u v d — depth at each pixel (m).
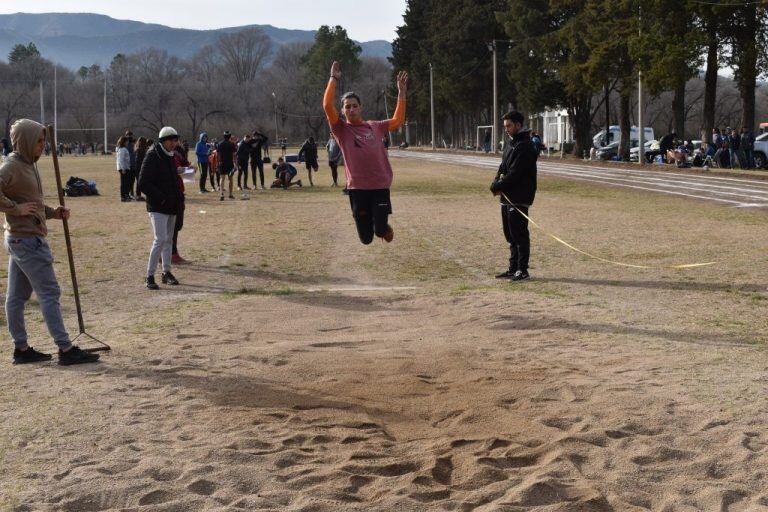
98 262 13.84
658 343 7.82
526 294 10.59
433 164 56.91
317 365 7.03
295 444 5.25
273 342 8.09
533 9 65.81
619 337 8.10
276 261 13.85
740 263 12.89
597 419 5.59
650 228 17.70
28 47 191.25
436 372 6.81
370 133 8.20
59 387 6.56
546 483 4.55
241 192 29.81
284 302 10.29
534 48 64.75
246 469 4.80
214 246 15.62
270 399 6.14
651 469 4.80
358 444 5.22
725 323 8.72
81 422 5.67
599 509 4.32
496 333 8.38
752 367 6.85
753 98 44.56
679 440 5.20
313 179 38.38
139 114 151.12
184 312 9.67
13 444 5.25
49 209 7.74
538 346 7.73
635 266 12.55
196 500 4.40
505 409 5.85
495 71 75.81
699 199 25.25
